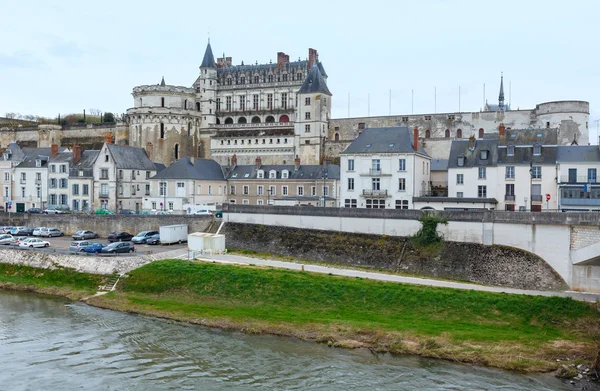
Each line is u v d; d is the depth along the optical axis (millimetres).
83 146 132000
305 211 67312
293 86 125750
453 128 105688
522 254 52812
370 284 50938
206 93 127375
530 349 39594
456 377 36000
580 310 44406
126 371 37219
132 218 78812
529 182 67188
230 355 40000
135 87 121688
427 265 56250
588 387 34375
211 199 91375
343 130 114688
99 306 52219
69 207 95188
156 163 102500
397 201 72125
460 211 56906
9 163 99875
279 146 114438
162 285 55188
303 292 50656
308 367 37781
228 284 53375
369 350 40656
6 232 80812
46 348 41312
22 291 58469
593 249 47781
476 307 45938
